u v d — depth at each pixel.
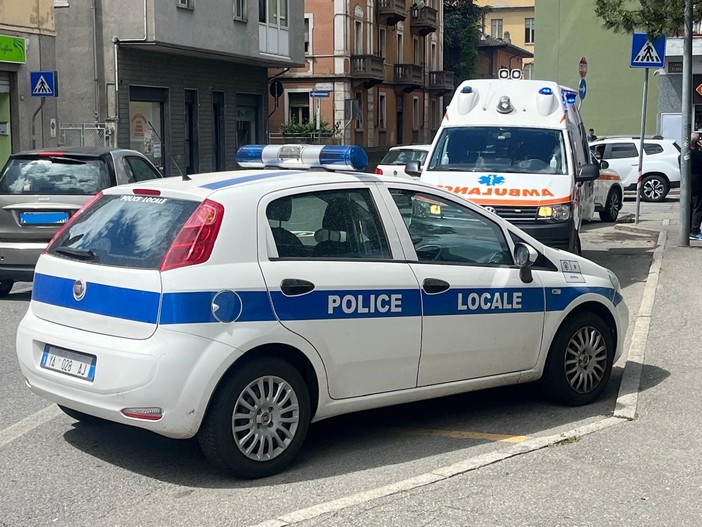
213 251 5.32
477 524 4.75
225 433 5.32
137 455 5.98
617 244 16.45
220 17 28.31
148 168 13.13
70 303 5.62
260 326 5.37
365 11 48.06
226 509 5.03
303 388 5.61
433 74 58.97
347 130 46.19
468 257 6.44
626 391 7.14
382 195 6.12
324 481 5.46
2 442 6.24
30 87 21.28
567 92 15.05
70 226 6.02
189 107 29.98
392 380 5.99
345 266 5.77
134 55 26.30
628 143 26.88
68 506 5.11
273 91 35.72
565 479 5.38
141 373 5.15
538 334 6.71
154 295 5.21
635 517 4.84
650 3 14.57
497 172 12.29
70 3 25.48
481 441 6.23
